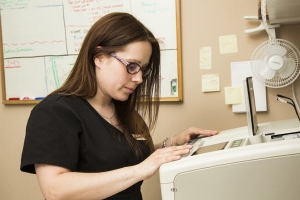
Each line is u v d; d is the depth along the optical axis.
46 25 1.86
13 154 1.96
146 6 1.72
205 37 1.69
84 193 0.83
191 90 1.72
